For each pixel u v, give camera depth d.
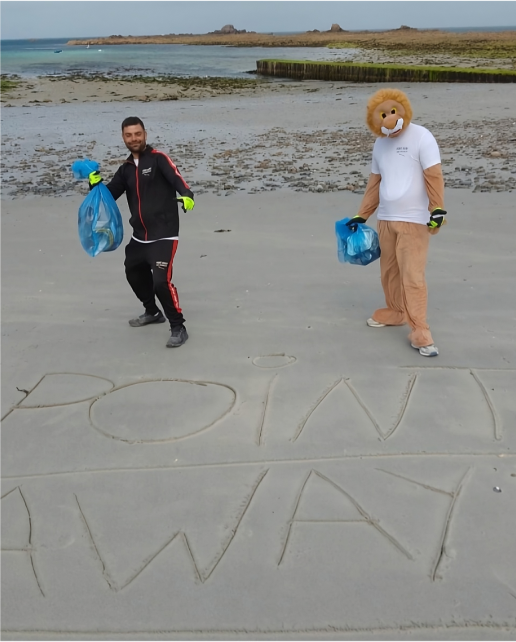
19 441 3.40
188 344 4.43
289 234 6.79
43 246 6.64
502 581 2.43
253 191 8.80
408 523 2.74
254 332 4.56
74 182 9.91
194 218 7.55
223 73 42.06
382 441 3.30
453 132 13.78
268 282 5.48
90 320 4.87
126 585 2.48
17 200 8.72
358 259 4.29
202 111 20.75
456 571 2.48
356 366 4.03
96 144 14.01
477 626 2.25
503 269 5.51
